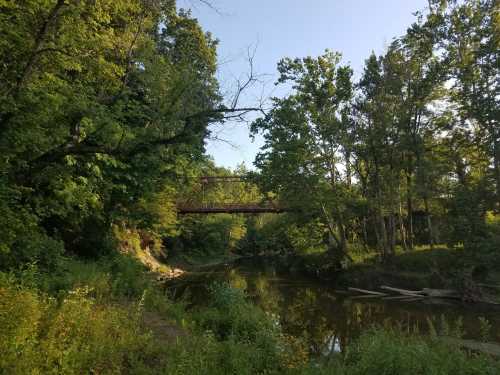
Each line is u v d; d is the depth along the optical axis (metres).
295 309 17.98
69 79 10.54
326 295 22.59
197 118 9.10
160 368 6.01
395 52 27.98
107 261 16.09
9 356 4.61
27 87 8.14
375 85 27.86
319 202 28.95
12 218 8.34
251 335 9.54
